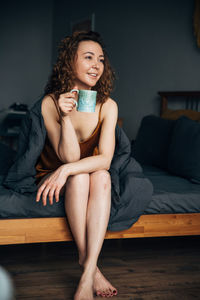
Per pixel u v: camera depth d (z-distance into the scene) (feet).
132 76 12.44
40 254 5.77
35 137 4.99
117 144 5.74
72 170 4.41
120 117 13.15
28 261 5.45
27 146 5.19
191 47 9.91
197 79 9.73
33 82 18.99
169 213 5.46
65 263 5.42
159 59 11.16
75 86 4.53
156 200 5.32
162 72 11.05
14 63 18.58
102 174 4.58
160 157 7.97
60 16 17.94
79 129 5.13
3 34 18.22
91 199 4.51
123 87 12.95
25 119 5.25
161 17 11.01
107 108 5.12
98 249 4.28
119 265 5.44
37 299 4.24
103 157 4.77
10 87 18.65
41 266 5.27
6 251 5.85
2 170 6.32
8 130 15.31
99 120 5.08
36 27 18.76
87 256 4.25
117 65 13.25
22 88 18.84
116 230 5.02
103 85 5.07
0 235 4.72
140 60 12.00
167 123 8.25
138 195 5.04
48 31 19.02
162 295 4.49
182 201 5.46
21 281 4.71
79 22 15.88
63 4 17.57
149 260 5.71
